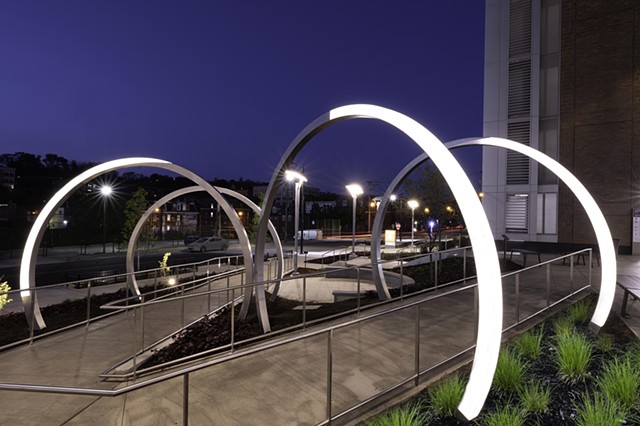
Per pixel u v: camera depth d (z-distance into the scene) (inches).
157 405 165.3
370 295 382.3
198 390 176.4
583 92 660.1
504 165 720.3
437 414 144.4
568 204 663.8
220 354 235.9
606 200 640.4
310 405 161.5
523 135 711.1
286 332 277.6
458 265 524.7
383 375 186.1
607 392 140.6
